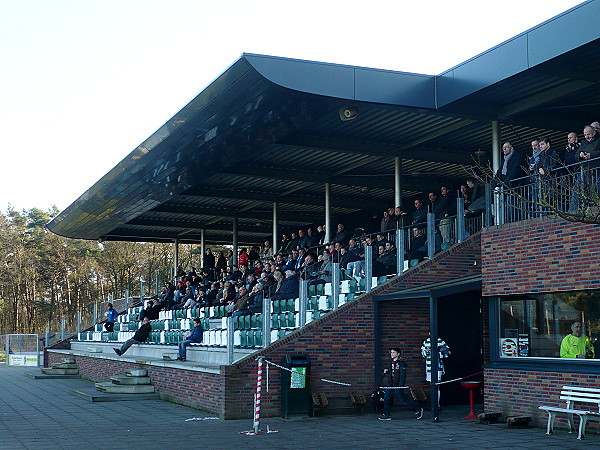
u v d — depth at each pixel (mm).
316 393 17719
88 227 37094
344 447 12961
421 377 18953
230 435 14508
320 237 29250
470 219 20047
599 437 13664
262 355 17438
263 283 25609
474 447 12727
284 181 29062
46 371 33375
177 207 34594
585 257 14469
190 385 19578
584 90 17719
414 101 18172
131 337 31219
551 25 15414
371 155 23344
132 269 69312
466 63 17703
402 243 19453
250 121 19531
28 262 76250
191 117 20047
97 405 20406
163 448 12961
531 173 17156
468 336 19453
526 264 15820
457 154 24219
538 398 15242
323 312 19750
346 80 17516
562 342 15070
